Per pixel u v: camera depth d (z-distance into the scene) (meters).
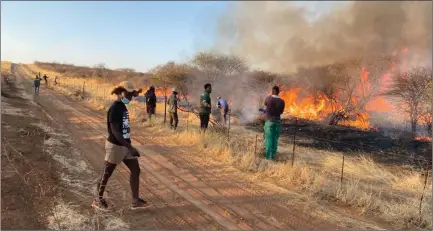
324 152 8.86
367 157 8.51
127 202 4.86
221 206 4.88
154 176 6.20
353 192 5.29
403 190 5.99
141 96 24.30
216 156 7.77
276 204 5.02
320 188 5.60
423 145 9.90
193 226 4.21
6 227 3.71
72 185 5.32
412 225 4.46
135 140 9.69
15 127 9.51
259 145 8.70
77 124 12.37
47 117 13.48
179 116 15.77
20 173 5.39
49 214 4.14
